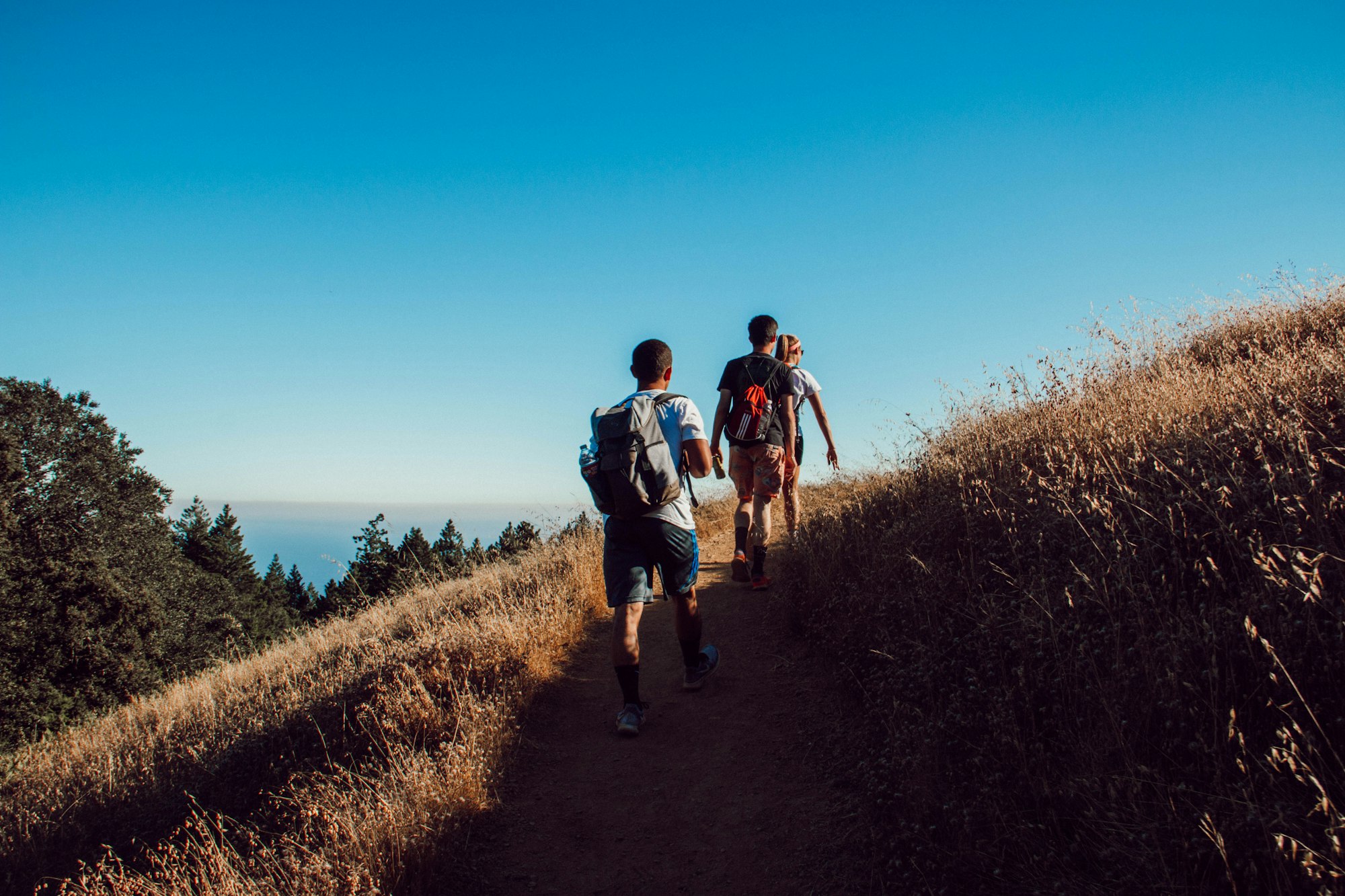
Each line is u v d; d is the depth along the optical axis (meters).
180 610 34.19
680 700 4.55
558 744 4.18
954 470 5.05
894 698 3.38
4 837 5.05
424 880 3.01
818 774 3.55
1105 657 2.81
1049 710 2.89
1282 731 2.02
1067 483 3.95
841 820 3.14
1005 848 2.52
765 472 6.22
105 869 3.99
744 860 3.06
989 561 3.85
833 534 5.46
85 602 26.98
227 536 73.12
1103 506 3.44
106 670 25.95
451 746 3.75
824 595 4.90
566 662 5.29
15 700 23.59
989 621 3.28
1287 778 2.18
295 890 2.93
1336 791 2.06
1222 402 4.19
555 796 3.67
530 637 5.12
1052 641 2.97
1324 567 2.58
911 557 4.11
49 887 4.38
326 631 9.62
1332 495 2.88
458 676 4.70
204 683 9.83
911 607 3.89
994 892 2.42
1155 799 2.32
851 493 7.19
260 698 6.56
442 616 6.93
